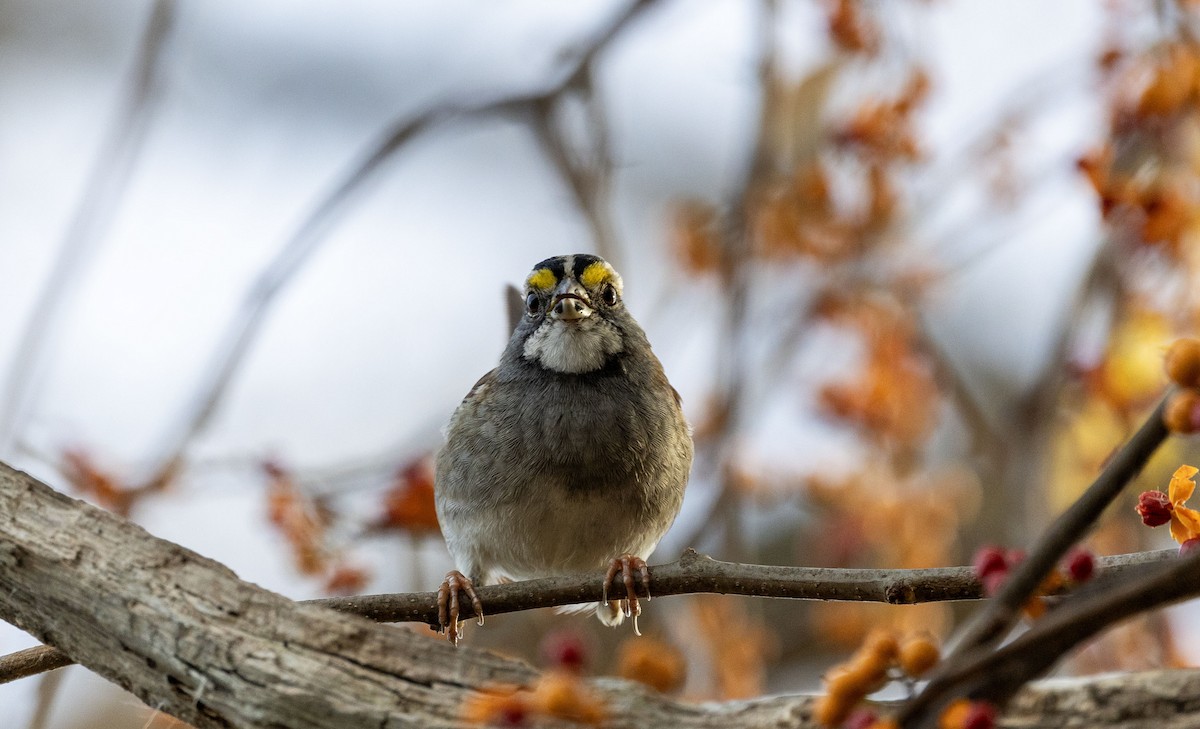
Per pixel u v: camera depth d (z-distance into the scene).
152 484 10.74
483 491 9.94
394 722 6.14
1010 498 12.08
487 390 10.24
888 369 12.80
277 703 6.30
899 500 12.73
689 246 13.09
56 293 11.12
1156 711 5.67
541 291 10.42
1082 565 5.51
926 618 12.69
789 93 13.09
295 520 10.77
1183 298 10.98
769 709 6.02
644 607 12.96
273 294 11.47
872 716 5.09
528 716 5.23
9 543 6.86
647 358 10.47
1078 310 11.92
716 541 12.20
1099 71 10.95
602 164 13.34
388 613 8.54
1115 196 10.07
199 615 6.51
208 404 11.13
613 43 13.29
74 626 6.84
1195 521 5.84
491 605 8.59
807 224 12.72
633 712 6.05
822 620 13.34
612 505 9.86
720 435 12.41
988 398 16.98
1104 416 11.91
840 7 11.88
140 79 11.74
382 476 10.99
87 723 15.19
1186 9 10.68
